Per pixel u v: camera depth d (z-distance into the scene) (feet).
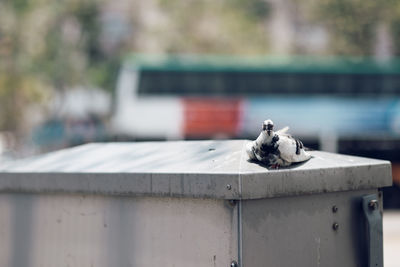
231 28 132.36
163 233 10.04
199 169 9.64
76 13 125.90
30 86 121.49
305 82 78.54
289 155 9.75
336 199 10.38
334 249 10.31
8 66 121.29
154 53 131.85
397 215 48.06
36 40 122.93
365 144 55.88
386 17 123.44
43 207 11.84
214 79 77.77
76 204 11.28
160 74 77.41
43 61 123.03
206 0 132.26
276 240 9.53
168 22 132.36
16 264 12.30
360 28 124.26
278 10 132.05
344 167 10.34
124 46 129.49
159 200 10.09
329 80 78.69
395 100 78.64
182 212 9.81
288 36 131.03
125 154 11.87
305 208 9.95
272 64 78.33
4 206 12.58
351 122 78.28
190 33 132.57
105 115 119.65
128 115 76.95
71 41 126.00
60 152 13.75
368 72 78.84
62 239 11.50
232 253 9.21
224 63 78.07
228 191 9.12
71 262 11.34
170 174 9.80
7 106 119.55
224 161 9.75
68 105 121.49
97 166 11.37
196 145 11.25
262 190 9.24
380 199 11.09
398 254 28.89
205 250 9.52
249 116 77.51
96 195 10.96
